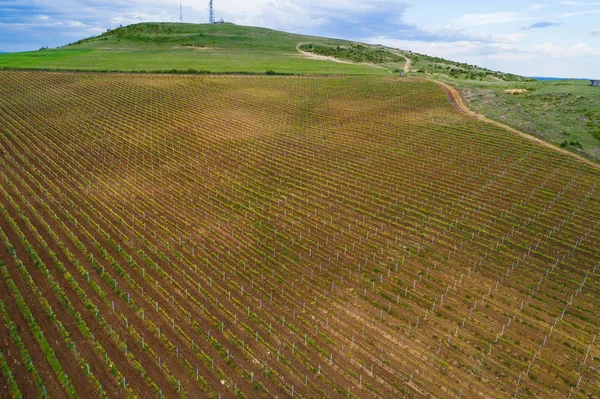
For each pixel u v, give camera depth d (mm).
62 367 22797
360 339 26062
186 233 38156
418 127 62375
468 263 33781
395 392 22391
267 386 22578
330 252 35594
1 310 26625
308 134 63156
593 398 22094
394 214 41375
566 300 29500
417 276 32344
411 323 27422
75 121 67188
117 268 31938
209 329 26516
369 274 32719
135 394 21547
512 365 24141
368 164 52219
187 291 30125
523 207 41156
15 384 21469
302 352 24906
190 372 23156
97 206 42156
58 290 28844
